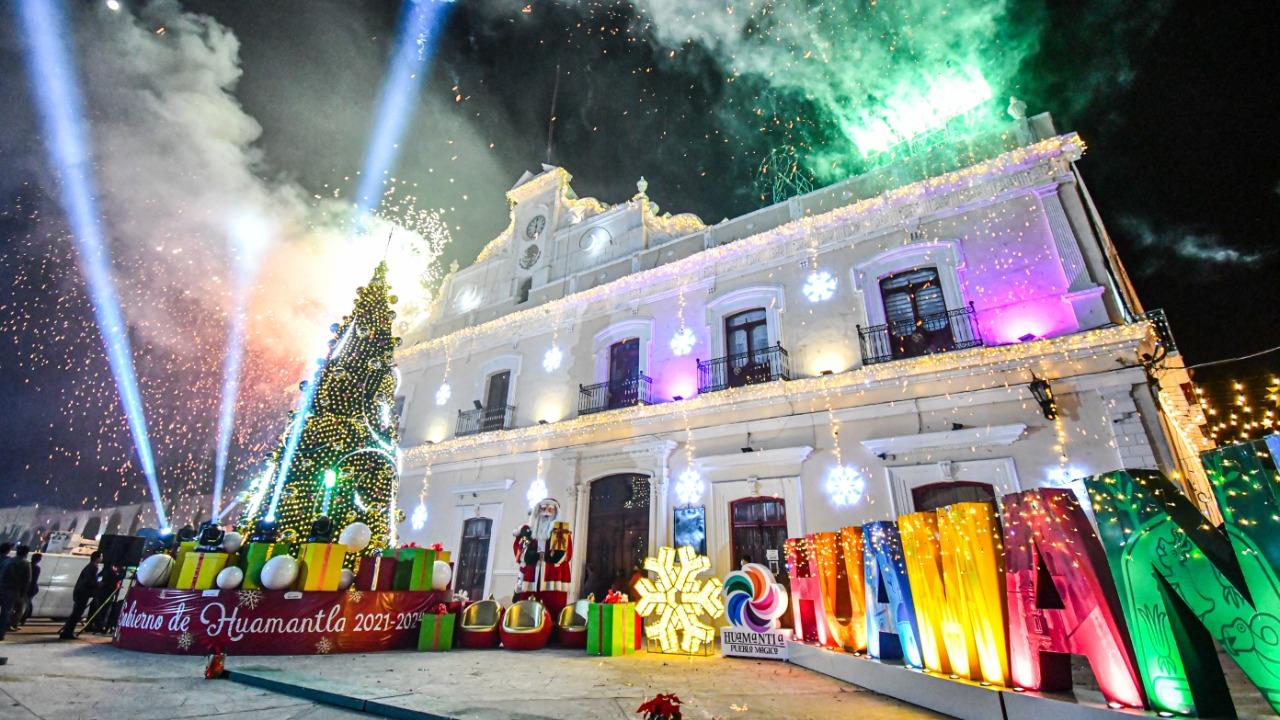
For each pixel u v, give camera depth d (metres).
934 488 9.32
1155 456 7.89
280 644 6.95
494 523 13.81
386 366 10.97
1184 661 2.79
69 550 12.09
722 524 10.83
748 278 12.62
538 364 15.16
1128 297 11.26
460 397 16.45
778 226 12.32
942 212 10.76
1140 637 3.01
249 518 9.02
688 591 8.41
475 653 7.59
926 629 4.48
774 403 10.94
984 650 3.91
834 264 11.59
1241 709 2.94
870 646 5.35
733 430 11.33
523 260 17.31
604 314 14.52
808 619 7.16
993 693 3.66
